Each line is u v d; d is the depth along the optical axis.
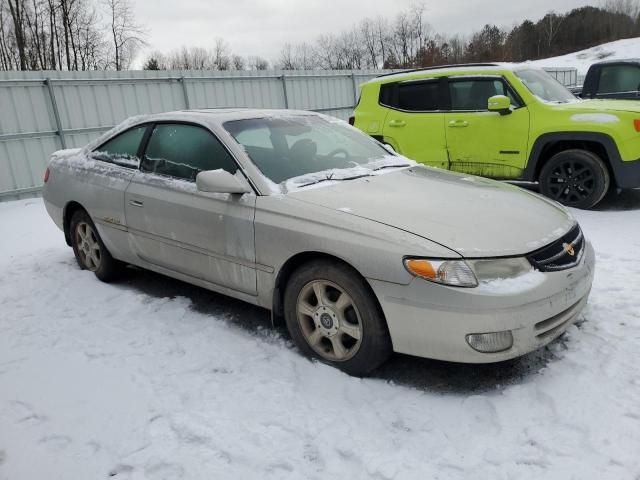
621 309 3.52
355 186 3.32
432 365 3.04
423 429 2.47
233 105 13.23
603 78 9.38
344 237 2.79
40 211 8.18
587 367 2.87
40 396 2.90
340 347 2.95
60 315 3.95
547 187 6.57
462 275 2.53
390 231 2.72
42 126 9.98
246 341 3.39
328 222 2.89
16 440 2.55
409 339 2.66
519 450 2.30
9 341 3.58
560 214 3.21
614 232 5.33
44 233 6.65
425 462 2.26
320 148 3.85
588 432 2.38
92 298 4.23
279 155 3.57
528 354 3.07
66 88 10.24
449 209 2.97
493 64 7.05
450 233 2.70
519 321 2.54
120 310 3.95
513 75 6.72
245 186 3.27
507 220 2.89
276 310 3.26
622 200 6.72
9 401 2.87
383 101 7.79
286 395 2.77
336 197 3.10
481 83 6.96
